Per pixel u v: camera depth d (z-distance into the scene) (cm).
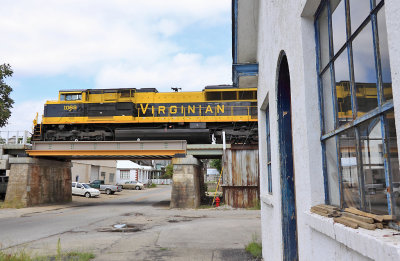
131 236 930
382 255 147
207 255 655
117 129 2300
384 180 180
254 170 1852
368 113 193
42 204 2195
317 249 256
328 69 266
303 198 298
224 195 1889
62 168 2500
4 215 1664
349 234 184
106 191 3628
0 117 1952
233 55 709
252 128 2227
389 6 156
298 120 311
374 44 186
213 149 1944
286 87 424
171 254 670
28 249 764
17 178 2056
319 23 284
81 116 2352
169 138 2261
